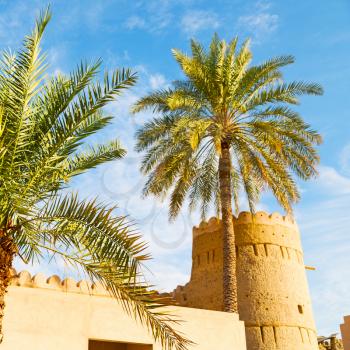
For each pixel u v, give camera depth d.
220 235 23.47
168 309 13.99
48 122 7.54
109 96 7.66
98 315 12.66
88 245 7.53
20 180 7.51
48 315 11.93
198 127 16.41
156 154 18.61
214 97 18.19
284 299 21.64
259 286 21.70
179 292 24.44
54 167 7.45
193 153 18.56
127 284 7.71
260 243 22.89
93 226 7.55
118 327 12.81
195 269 24.03
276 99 18.48
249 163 18.34
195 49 18.94
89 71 7.69
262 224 23.47
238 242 23.03
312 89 18.20
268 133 17.42
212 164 19.73
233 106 18.53
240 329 15.38
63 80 7.84
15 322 11.40
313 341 21.62
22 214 7.40
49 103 7.62
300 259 23.86
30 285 12.83
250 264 22.30
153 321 8.02
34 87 7.30
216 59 18.47
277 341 20.42
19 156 7.45
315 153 18.41
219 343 14.66
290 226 24.34
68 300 12.39
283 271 22.47
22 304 11.69
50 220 7.60
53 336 11.76
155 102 19.02
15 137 7.15
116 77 7.64
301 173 18.98
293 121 18.38
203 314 14.82
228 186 18.97
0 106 7.03
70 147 7.81
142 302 7.80
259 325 20.81
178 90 18.02
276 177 18.41
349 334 28.80
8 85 7.26
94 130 7.86
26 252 7.84
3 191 7.02
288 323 21.03
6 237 7.24
